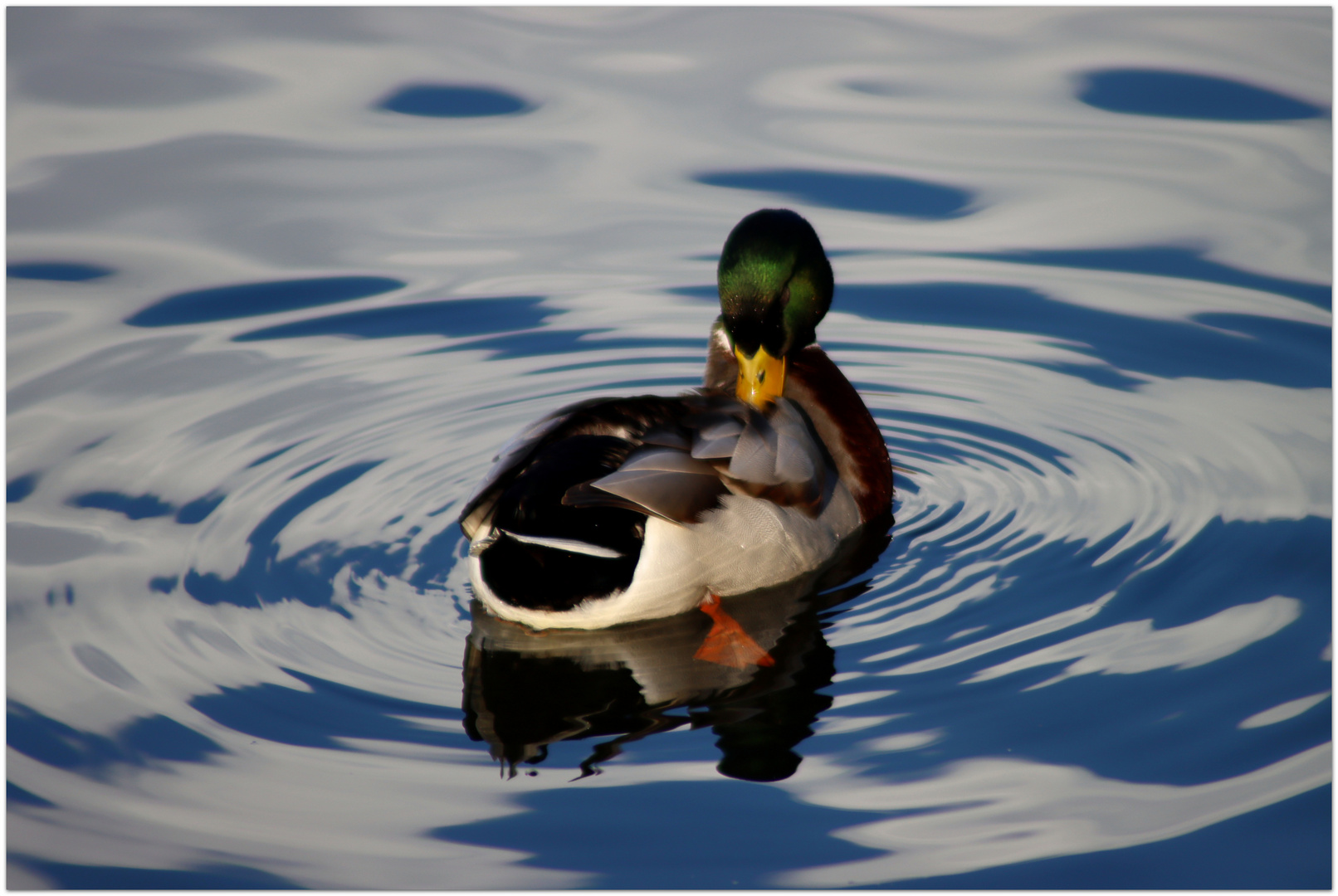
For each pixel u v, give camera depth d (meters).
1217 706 8.04
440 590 9.62
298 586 9.62
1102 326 13.36
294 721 8.13
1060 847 7.03
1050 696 8.17
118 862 7.02
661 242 14.90
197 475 11.17
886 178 15.73
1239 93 16.94
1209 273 14.00
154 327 13.52
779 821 7.26
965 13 19.83
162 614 9.23
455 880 6.91
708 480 9.12
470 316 13.85
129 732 8.01
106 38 19.25
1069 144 16.17
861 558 9.99
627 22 19.84
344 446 11.70
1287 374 12.42
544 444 9.06
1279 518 10.16
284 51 18.95
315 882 6.90
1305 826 7.11
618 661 8.79
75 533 10.26
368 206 15.57
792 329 10.93
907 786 7.50
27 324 13.46
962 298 13.98
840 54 18.59
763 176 15.87
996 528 10.36
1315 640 8.66
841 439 10.77
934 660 8.62
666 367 13.09
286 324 13.68
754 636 9.04
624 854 7.08
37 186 15.75
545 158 16.39
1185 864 6.91
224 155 16.47
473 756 7.83
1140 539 9.98
